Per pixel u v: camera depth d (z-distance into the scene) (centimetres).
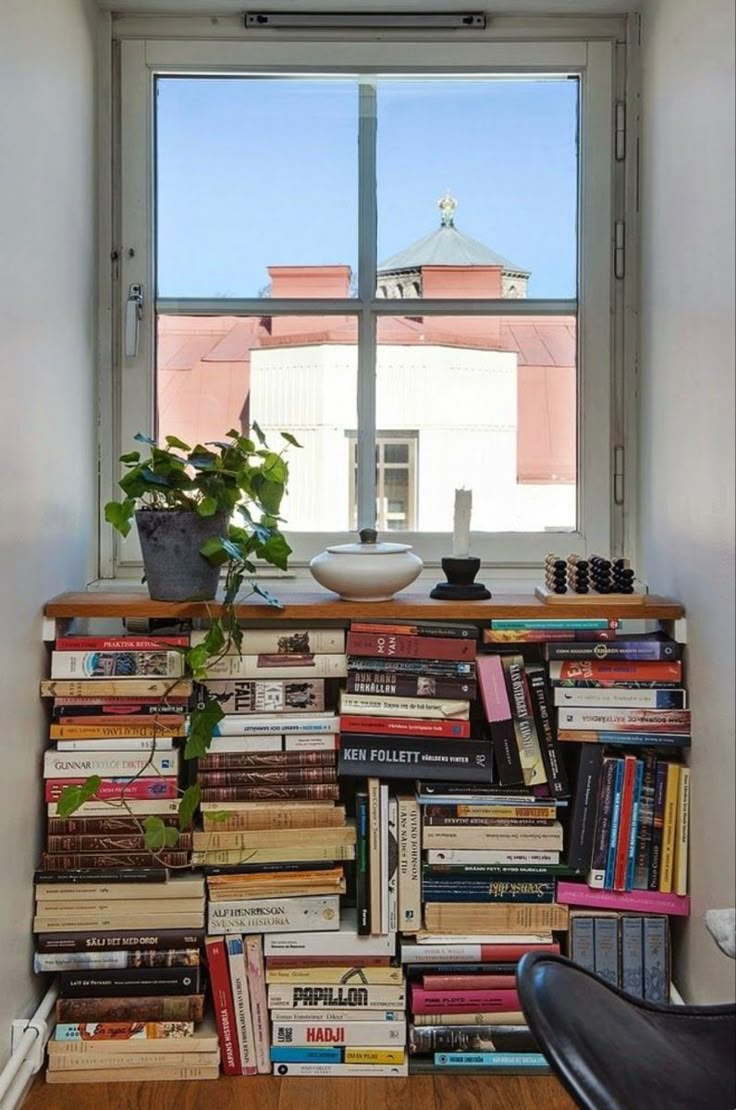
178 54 200
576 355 204
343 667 168
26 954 161
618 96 201
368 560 168
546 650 167
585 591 170
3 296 143
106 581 200
